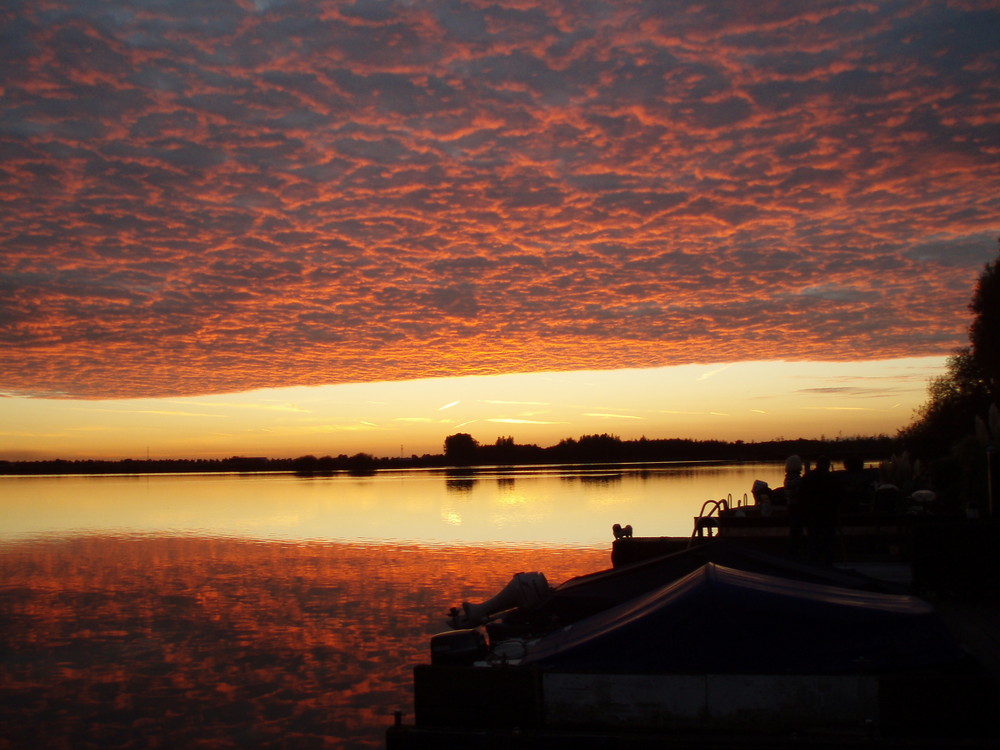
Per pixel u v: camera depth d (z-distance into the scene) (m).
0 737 8.73
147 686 10.56
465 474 94.06
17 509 46.19
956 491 19.16
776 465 107.69
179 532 30.23
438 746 5.54
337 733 8.71
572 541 23.64
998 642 7.74
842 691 5.34
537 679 5.65
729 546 8.07
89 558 23.38
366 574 18.91
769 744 5.17
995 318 33.75
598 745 5.37
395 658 11.66
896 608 5.71
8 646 12.82
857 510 17.25
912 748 5.05
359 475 105.06
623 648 5.69
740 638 5.57
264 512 39.16
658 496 40.72
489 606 9.51
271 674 11.00
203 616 14.89
